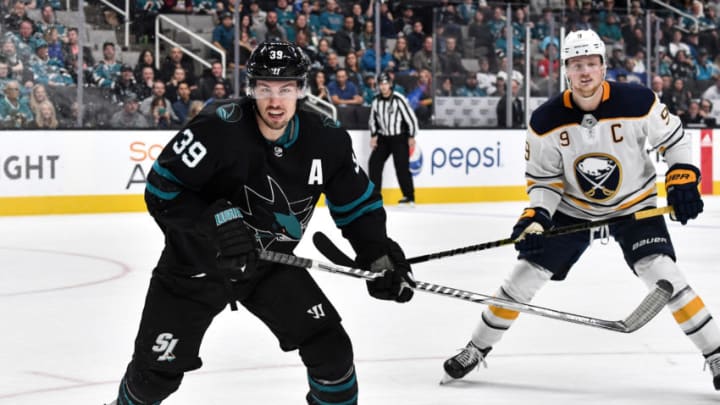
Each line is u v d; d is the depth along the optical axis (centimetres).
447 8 1488
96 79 1315
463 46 1496
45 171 1256
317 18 1456
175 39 1366
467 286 719
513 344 525
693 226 1139
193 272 307
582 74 415
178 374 319
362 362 486
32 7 1283
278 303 319
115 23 1334
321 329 319
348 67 1464
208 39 1402
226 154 300
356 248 327
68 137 1266
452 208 1371
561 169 441
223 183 306
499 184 1502
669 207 421
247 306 326
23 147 1245
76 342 534
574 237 444
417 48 1493
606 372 463
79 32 1298
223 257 296
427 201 1458
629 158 432
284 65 293
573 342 529
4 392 428
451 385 441
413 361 488
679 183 421
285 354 498
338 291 691
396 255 324
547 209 436
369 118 1434
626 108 424
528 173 443
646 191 443
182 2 1391
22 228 1108
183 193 305
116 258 866
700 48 1603
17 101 1275
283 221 313
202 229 300
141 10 1344
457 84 1498
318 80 1435
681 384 441
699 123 1602
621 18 1551
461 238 1015
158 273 313
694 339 425
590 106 425
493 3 1503
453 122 1502
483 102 1509
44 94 1285
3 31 1270
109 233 1059
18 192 1245
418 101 1484
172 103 1351
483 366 474
